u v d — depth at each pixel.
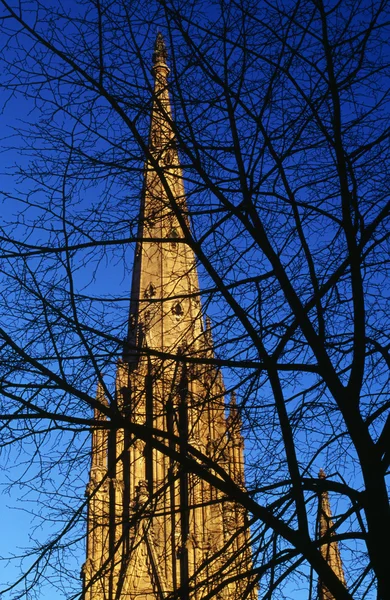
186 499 14.64
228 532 14.27
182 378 13.96
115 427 12.41
